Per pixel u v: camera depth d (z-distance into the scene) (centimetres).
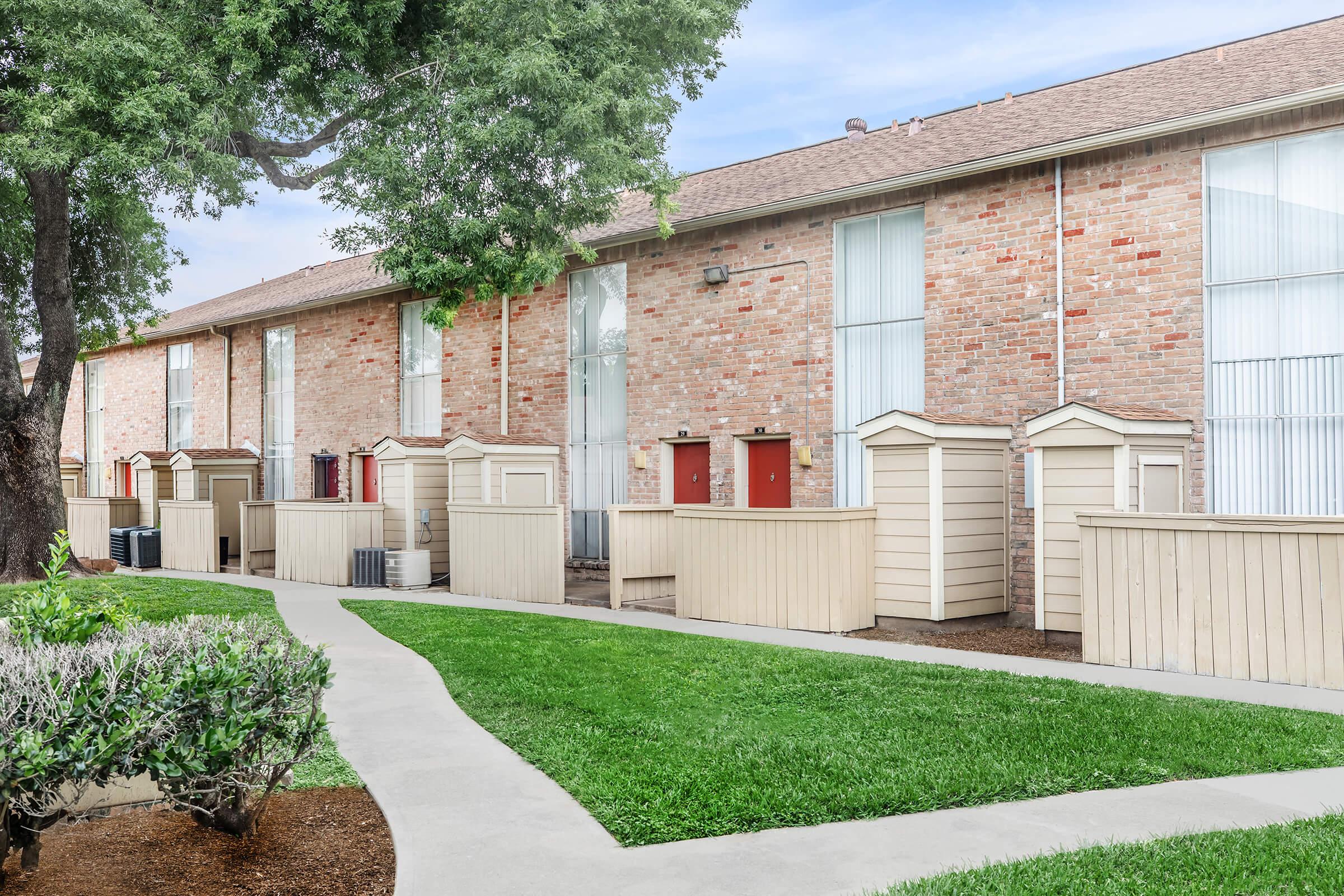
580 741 680
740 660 959
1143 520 941
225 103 1214
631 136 1394
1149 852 464
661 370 1678
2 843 421
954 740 668
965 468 1191
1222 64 1356
